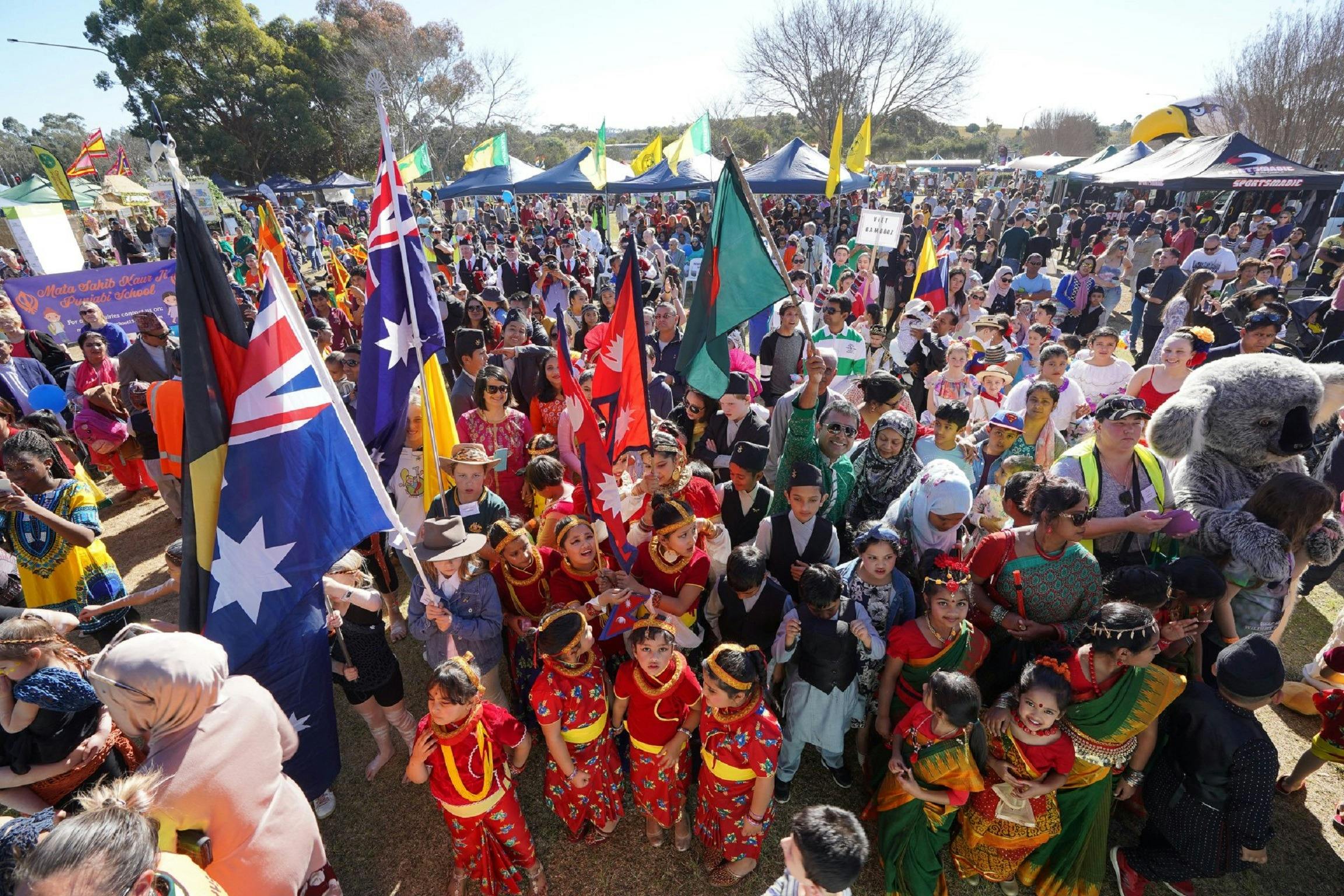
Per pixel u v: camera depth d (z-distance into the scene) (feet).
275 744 8.46
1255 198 68.95
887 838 10.69
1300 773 12.08
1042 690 9.20
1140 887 10.82
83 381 24.68
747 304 13.67
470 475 13.85
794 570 12.94
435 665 12.12
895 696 11.71
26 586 14.69
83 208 89.45
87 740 9.84
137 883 5.67
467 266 52.70
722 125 156.25
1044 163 115.96
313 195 146.72
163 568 20.89
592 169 60.75
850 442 14.40
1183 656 11.06
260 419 9.61
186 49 128.57
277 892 8.15
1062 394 19.24
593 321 29.35
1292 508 11.54
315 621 10.46
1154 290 35.91
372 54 130.72
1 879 7.14
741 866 10.94
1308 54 89.25
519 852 10.66
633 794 12.82
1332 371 16.43
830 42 136.56
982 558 12.10
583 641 10.52
